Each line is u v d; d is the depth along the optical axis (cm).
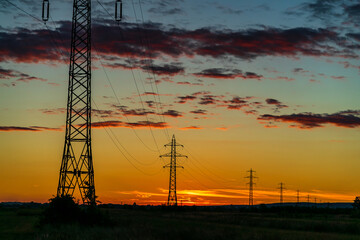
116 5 6419
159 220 8431
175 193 13700
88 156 6700
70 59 6762
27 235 5372
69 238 4706
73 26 6806
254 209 17600
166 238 4772
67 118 6712
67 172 6688
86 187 6719
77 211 6694
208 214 12725
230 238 4962
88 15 6862
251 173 16438
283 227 7825
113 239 4594
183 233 5231
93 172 6762
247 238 4991
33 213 11456
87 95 6725
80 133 6700
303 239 5088
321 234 6019
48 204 6781
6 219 8844
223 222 8656
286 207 17212
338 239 5234
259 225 8075
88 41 6788
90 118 6738
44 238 4697
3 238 5006
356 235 6203
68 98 6725
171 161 13250
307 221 9462
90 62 6775
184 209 14900
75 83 6744
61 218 6581
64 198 6744
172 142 13125
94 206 6812
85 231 5331
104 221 6712
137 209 18038
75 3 6869
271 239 4969
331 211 17125
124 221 7556
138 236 4822
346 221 10050
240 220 9181
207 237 4984
